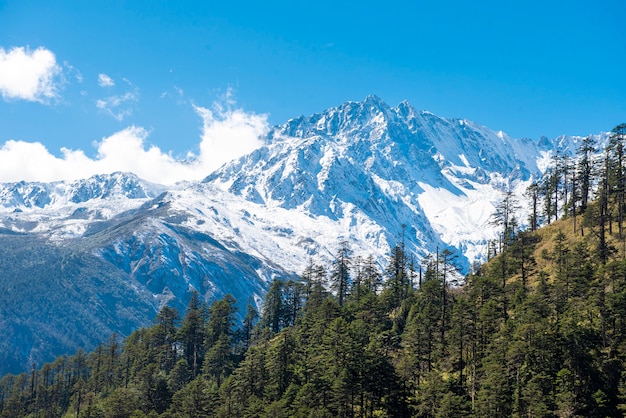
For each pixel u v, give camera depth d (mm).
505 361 106625
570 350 103500
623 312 106375
